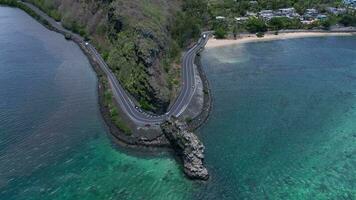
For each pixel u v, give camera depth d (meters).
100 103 177.00
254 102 179.75
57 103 178.88
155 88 169.38
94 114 169.88
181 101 176.38
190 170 130.00
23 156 141.00
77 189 125.62
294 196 123.56
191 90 186.50
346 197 123.12
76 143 149.00
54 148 146.00
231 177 131.00
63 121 164.00
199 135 154.12
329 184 128.62
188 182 128.75
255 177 131.25
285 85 197.00
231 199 121.81
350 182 129.38
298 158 140.75
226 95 187.00
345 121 164.00
